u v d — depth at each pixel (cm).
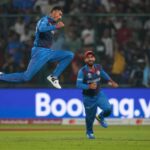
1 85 7094
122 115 7100
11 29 7156
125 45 7275
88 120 5034
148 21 7344
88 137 5075
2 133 5919
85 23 7262
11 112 7038
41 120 7081
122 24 7312
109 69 7194
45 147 4312
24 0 7906
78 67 7162
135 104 7131
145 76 7225
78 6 8044
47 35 4453
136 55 7269
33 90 7038
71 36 7256
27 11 7825
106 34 7225
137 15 7325
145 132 6088
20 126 6844
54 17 4422
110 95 7075
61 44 7238
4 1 7962
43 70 7056
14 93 7038
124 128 6650
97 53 7200
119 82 7200
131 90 7131
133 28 7331
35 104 7038
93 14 7256
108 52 7212
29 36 7181
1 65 7088
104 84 7156
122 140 4909
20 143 4612
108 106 4962
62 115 7038
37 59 4450
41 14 7350
